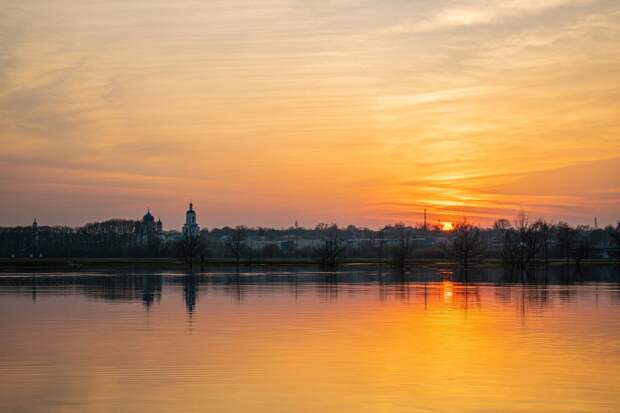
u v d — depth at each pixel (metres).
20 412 23.03
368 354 32.66
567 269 150.25
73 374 28.23
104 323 43.94
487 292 72.69
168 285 85.50
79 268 161.25
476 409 23.36
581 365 30.19
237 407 23.55
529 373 28.59
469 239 184.00
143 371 28.80
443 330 40.97
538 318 47.34
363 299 63.00
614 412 23.08
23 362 30.59
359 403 24.02
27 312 50.72
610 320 45.97
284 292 72.19
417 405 23.81
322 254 180.38
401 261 165.25
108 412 23.00
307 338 37.53
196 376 27.91
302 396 24.91
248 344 35.38
